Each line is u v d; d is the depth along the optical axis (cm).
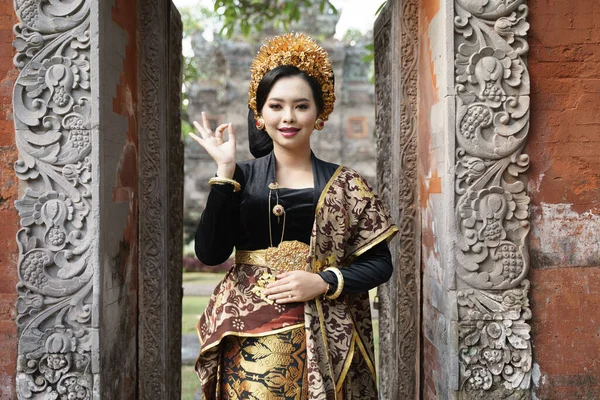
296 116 191
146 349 293
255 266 195
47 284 225
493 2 234
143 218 293
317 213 192
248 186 196
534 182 240
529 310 236
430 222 270
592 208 242
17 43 226
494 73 233
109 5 242
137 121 288
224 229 192
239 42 1442
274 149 204
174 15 324
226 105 1453
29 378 226
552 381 240
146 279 293
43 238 226
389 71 325
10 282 233
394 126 310
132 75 278
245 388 186
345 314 195
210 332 196
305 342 190
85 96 228
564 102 241
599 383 241
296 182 199
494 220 234
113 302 247
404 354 303
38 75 226
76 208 226
